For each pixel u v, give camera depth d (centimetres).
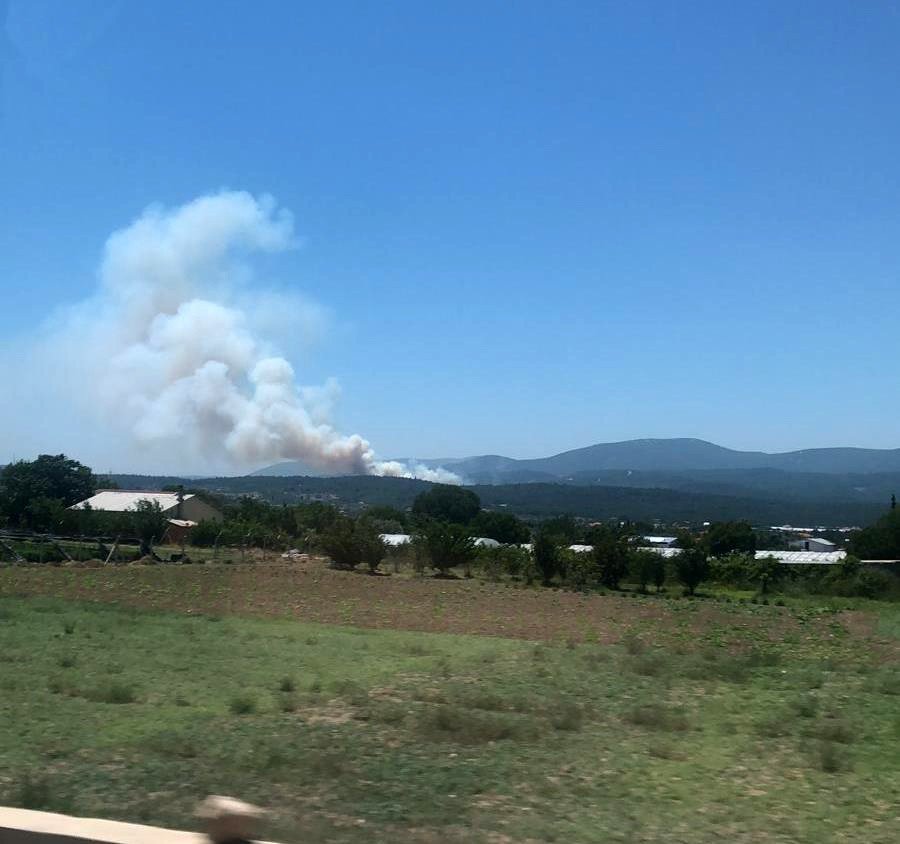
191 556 6188
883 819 980
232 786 1048
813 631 3033
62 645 2275
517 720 1493
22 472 9475
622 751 1293
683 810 1001
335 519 6288
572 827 925
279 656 2223
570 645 2555
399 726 1439
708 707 1642
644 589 5159
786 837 912
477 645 2569
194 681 1847
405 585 4438
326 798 1021
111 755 1212
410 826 922
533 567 5200
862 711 1619
